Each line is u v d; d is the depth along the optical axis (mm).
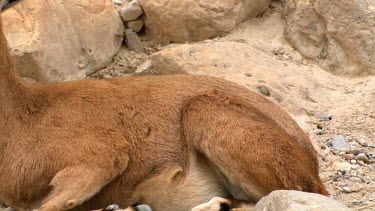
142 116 26766
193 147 26469
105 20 39531
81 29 38469
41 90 27266
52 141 26250
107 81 27938
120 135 26391
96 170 25750
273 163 25500
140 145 26453
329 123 35969
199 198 26609
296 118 34844
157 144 26500
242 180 26062
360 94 38062
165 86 27500
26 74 35312
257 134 25812
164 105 26984
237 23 41000
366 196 29516
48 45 35812
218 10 40062
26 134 26438
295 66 39188
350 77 39312
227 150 25906
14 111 26641
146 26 41219
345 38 39344
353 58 39344
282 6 42250
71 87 27469
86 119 26609
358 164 32562
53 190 25656
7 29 35156
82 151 26000
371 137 35000
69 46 37406
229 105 26406
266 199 24109
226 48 38531
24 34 35281
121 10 41094
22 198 26516
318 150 32750
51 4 36844
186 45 38688
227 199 26094
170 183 26328
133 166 26391
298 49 40344
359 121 36219
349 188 30062
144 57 40156
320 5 39750
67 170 25766
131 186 26500
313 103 37156
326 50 39812
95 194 26359
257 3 41562
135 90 27375
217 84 27750
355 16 39219
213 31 40375
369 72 39188
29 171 26156
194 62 37719
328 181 30922
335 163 32156
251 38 40719
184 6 39969
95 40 38969
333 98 37844
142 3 40656
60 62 36531
